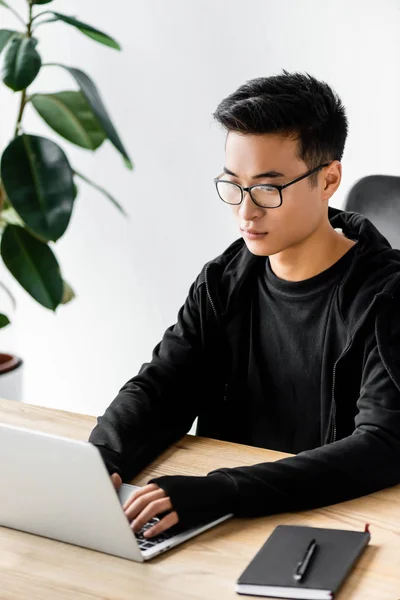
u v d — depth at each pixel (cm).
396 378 167
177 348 199
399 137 306
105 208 354
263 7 314
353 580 130
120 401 183
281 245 173
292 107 165
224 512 149
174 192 341
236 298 197
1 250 277
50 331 375
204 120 329
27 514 145
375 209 215
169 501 146
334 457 158
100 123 267
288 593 126
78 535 142
